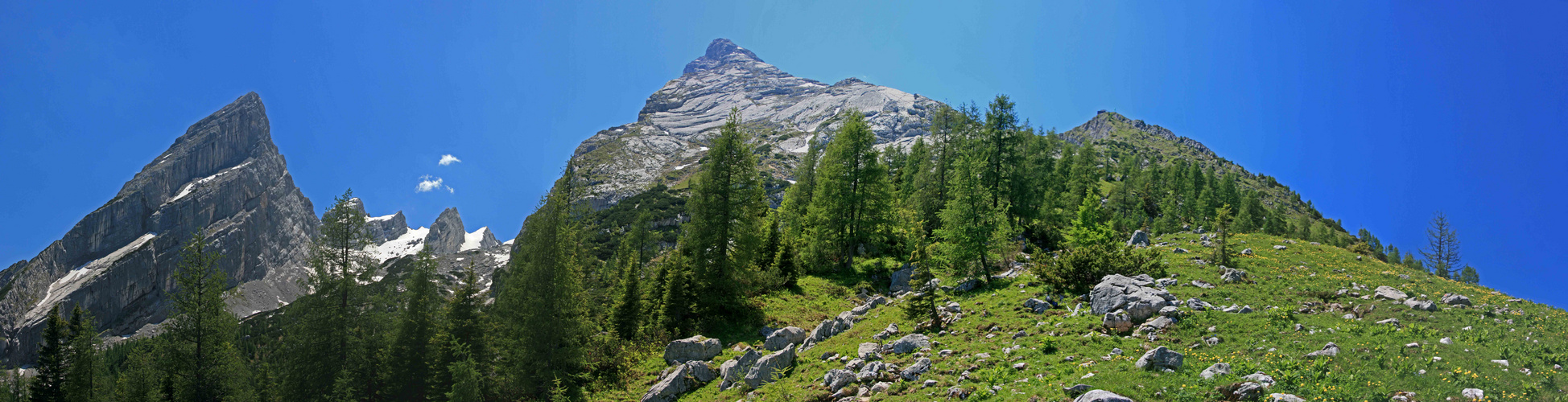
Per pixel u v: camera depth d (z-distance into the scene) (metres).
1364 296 26.61
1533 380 15.38
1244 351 19.55
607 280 51.94
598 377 30.94
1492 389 14.93
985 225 40.38
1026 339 23.70
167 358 35.53
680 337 34.97
